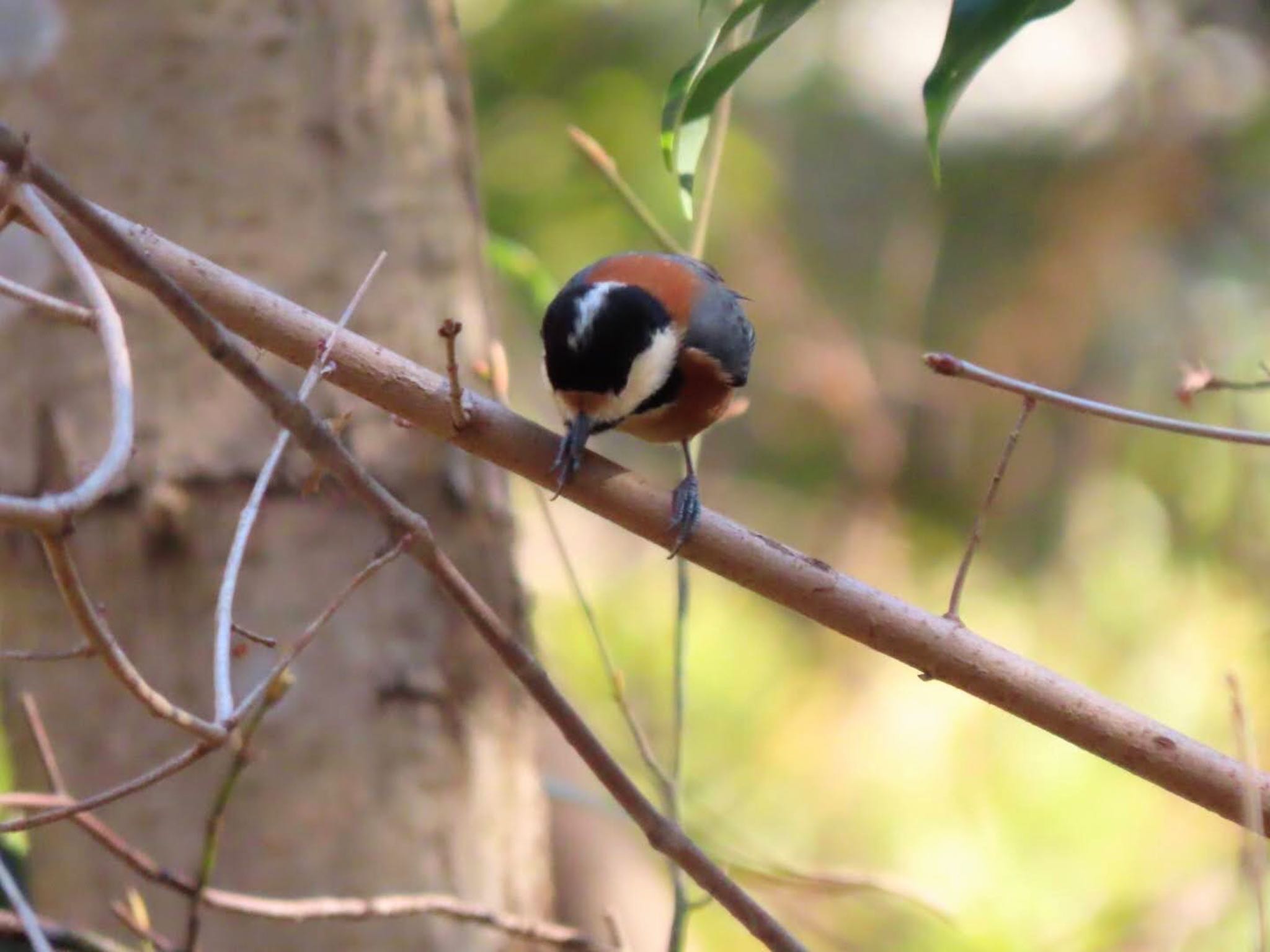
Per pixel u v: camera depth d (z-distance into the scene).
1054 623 4.88
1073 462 5.14
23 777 4.29
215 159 4.28
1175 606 4.70
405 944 4.28
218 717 4.16
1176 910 4.45
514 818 4.30
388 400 4.20
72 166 4.28
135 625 4.27
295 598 4.27
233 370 4.15
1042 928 4.48
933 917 4.47
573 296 4.27
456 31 4.32
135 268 4.14
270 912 4.22
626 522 4.21
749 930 4.20
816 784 4.54
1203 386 4.21
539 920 4.30
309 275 4.28
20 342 4.27
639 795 4.20
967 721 4.54
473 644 4.29
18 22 4.28
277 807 4.28
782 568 4.20
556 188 4.74
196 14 4.28
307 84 4.29
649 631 4.73
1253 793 4.17
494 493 4.30
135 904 4.25
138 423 4.27
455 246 4.30
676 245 4.27
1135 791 4.52
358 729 4.28
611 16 4.90
